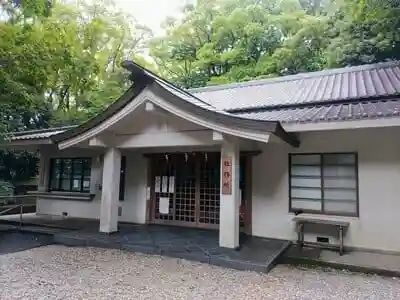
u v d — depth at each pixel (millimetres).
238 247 5969
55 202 10203
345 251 6109
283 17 19344
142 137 6816
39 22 8680
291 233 6836
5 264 5191
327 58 15352
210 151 7871
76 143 6945
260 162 7324
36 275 4645
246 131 5250
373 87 7547
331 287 4355
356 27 13734
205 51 20391
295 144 6598
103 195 7219
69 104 16922
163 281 4473
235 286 4320
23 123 13641
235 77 18406
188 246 6047
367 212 6176
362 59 13430
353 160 6438
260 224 7184
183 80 20953
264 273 4910
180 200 8336
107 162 7230
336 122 5266
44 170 10406
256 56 19734
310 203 6773
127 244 6207
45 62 8047
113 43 18234
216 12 22109
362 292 4180
